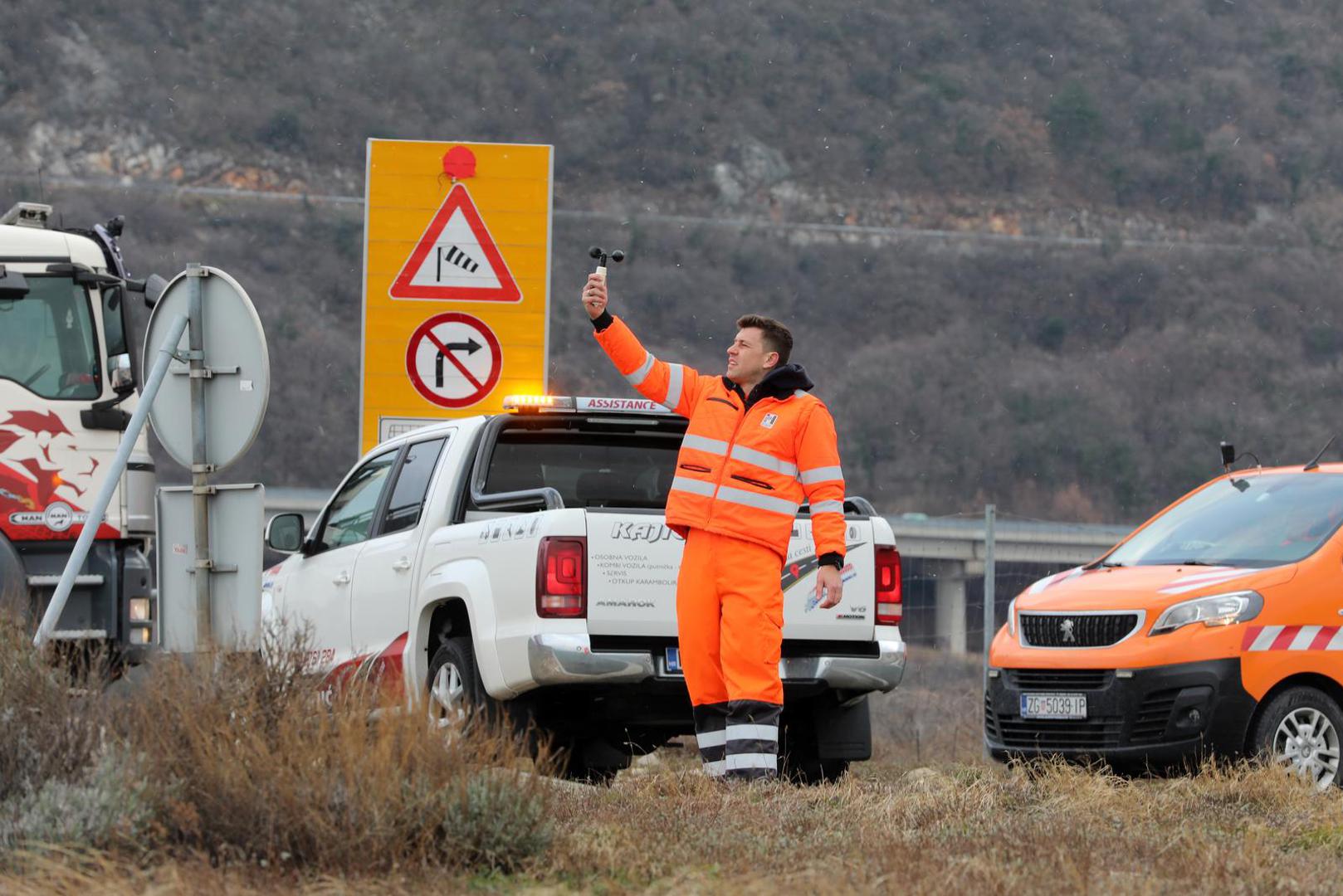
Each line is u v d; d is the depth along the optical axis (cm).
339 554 3120
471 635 2639
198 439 2464
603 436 2962
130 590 3797
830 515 2370
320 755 1692
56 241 3800
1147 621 2953
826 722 2758
